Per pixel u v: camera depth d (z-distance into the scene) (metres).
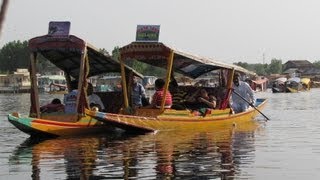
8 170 11.34
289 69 169.25
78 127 17.84
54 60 20.75
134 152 13.84
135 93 20.92
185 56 19.12
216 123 20.94
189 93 21.61
